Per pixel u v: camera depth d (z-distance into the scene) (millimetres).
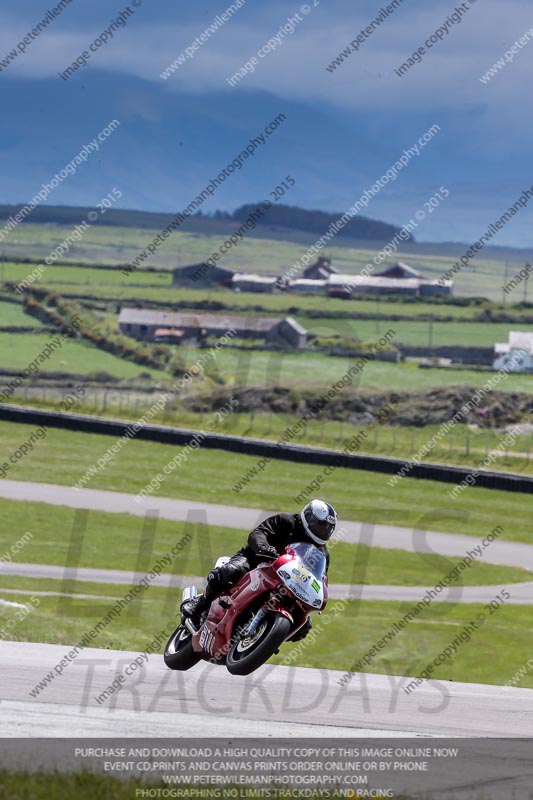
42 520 136000
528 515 163625
